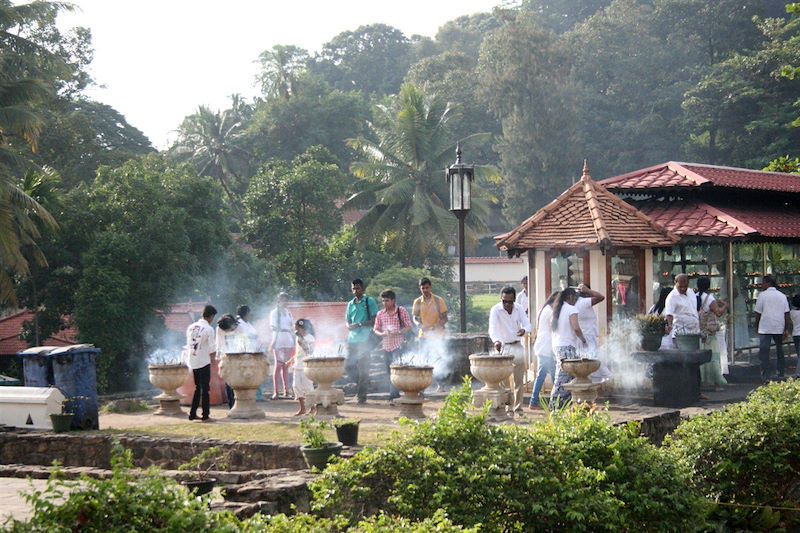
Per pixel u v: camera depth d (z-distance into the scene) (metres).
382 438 8.88
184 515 5.52
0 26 37.03
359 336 17.48
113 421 15.45
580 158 69.94
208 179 42.12
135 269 35.97
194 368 15.24
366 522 6.86
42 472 10.86
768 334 19.62
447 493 7.72
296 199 54.97
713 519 10.55
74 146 49.25
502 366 14.15
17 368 37.75
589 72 76.00
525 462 7.96
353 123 79.50
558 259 18.00
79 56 51.19
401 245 56.28
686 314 17.12
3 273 31.61
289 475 9.75
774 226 21.02
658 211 21.12
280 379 21.00
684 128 68.75
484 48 78.38
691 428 11.33
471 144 63.56
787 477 11.16
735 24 73.88
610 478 8.47
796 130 63.28
